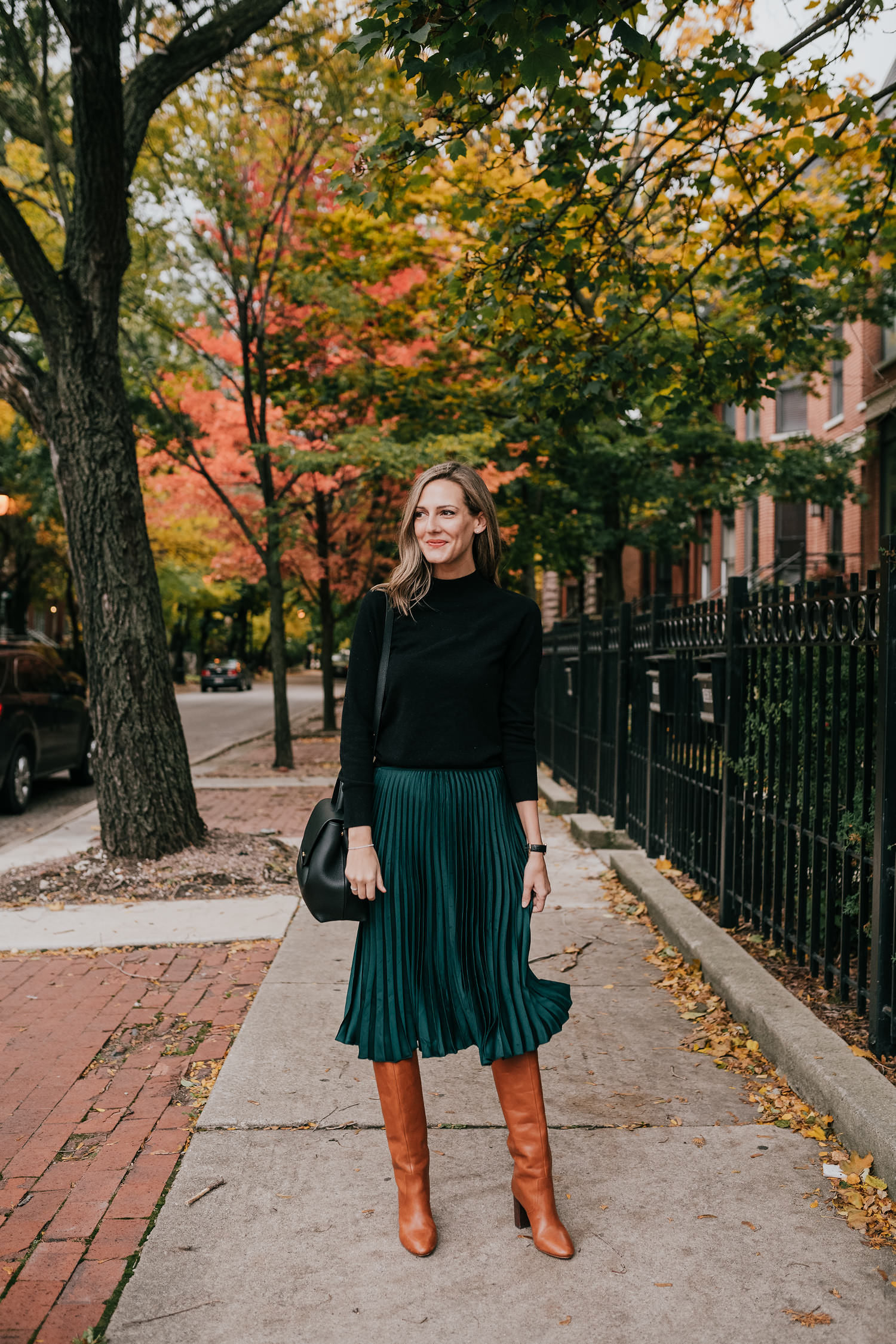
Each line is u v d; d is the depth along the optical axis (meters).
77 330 6.70
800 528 22.47
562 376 5.88
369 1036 2.49
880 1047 3.33
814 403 22.11
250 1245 2.51
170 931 5.51
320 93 10.59
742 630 5.11
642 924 5.54
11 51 7.75
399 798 2.50
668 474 17.39
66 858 7.15
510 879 2.53
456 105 4.34
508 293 5.71
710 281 7.59
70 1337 2.19
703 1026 3.97
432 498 2.51
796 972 4.35
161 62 7.14
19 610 31.69
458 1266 2.42
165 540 30.73
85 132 6.40
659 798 6.84
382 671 2.53
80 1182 2.88
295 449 12.86
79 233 6.70
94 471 6.78
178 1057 3.80
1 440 22.11
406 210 11.30
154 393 14.11
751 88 4.94
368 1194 2.76
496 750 2.56
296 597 24.88
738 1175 2.83
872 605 3.60
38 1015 4.27
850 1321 2.22
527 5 3.10
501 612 2.55
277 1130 3.13
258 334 13.03
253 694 42.75
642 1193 2.74
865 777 3.72
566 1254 2.44
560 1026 2.54
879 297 12.49
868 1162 2.78
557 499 17.16
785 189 6.21
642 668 7.45
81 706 12.74
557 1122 3.16
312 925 5.61
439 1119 3.21
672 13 4.55
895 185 5.94
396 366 13.63
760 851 4.88
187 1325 2.21
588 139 5.11
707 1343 2.15
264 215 12.27
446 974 2.49
